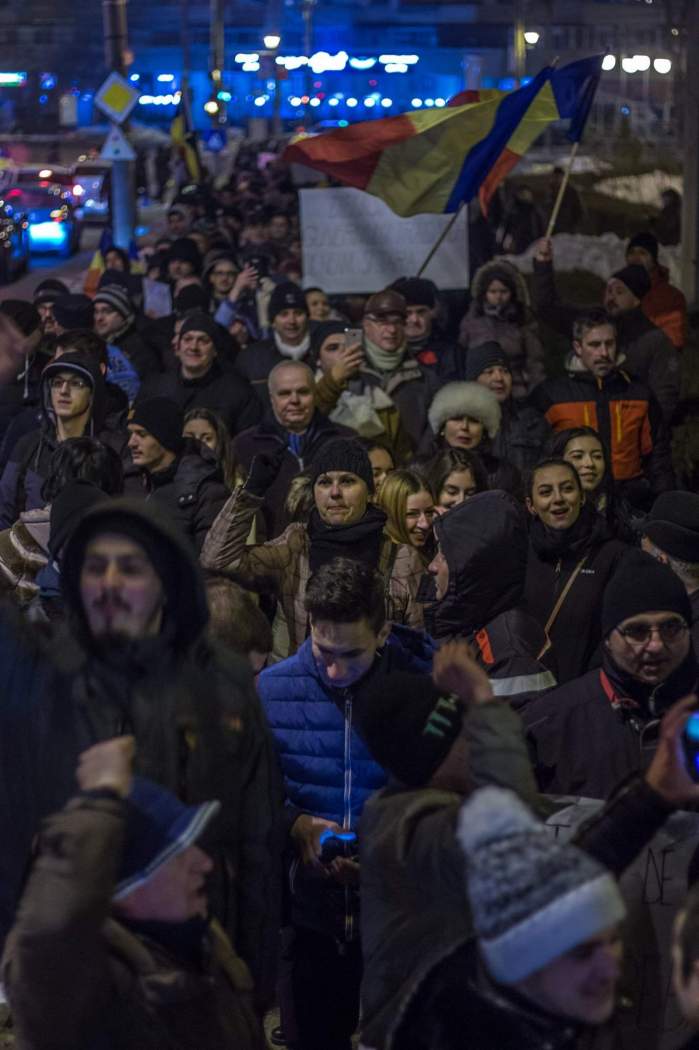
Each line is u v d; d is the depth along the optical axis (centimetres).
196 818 395
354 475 787
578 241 2980
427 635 618
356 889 580
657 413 1194
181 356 1288
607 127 4878
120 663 433
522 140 1455
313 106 11481
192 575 437
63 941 365
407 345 1301
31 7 10450
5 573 752
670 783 408
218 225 3538
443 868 400
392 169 1428
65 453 762
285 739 598
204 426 998
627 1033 473
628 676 579
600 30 7700
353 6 10938
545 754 588
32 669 441
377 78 11331
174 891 395
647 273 1398
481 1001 379
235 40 11425
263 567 796
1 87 10481
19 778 439
